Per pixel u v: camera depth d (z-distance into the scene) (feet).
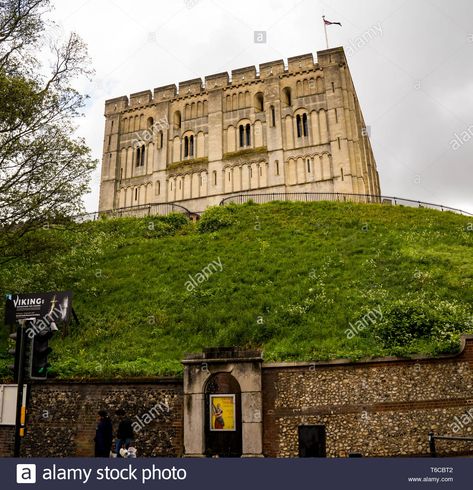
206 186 213.46
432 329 58.23
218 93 222.89
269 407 50.90
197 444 48.75
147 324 73.56
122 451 45.75
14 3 75.31
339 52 210.38
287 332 65.87
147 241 112.06
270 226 114.52
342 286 79.20
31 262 80.94
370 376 51.24
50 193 74.43
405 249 93.56
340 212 123.34
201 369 50.98
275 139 208.33
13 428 53.31
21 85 70.33
